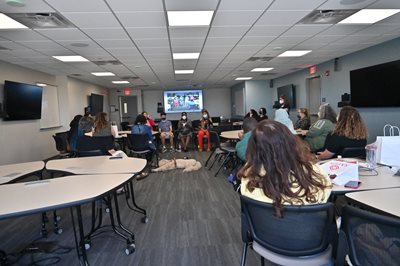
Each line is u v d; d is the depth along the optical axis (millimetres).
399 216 1334
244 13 3531
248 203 1454
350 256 1257
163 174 5566
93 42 4641
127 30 4055
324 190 1386
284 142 1357
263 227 1493
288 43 5230
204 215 3365
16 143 6262
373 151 2324
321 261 1433
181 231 2945
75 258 2492
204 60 6781
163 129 8930
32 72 7188
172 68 7820
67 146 6168
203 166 6254
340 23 4086
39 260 2467
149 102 14812
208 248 2572
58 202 1700
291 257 1465
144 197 4141
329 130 4074
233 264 2303
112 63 6641
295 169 1346
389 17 3891
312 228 1385
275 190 1331
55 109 8273
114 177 2307
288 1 3197
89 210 3658
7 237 2953
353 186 1820
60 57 5770
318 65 7934
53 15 3389
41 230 2977
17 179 2457
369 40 5215
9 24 3674
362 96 5805
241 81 11984
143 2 3070
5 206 1648
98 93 11992
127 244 2572
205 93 15102
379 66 5336
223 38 4715
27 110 6488
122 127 10953
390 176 2084
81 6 3121
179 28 4055
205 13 3498
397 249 1092
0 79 5922
